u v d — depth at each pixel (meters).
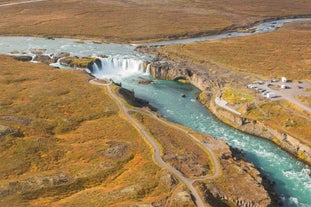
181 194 81.12
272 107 128.12
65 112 123.31
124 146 102.75
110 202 79.00
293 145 111.12
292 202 88.50
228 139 118.12
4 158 95.56
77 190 85.50
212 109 137.25
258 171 96.19
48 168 93.00
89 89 142.75
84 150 100.94
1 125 109.12
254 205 83.31
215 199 83.69
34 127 111.56
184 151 101.25
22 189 83.50
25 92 136.75
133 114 123.38
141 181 86.75
